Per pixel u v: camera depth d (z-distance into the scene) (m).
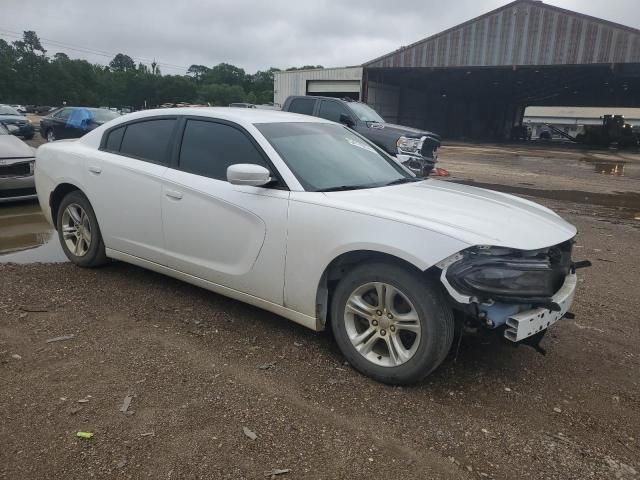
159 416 2.85
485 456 2.67
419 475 2.51
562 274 3.42
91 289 4.68
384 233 3.14
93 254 5.03
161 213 4.29
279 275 3.63
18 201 8.48
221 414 2.90
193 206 4.05
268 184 3.71
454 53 36.19
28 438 2.64
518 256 3.03
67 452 2.54
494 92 55.78
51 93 103.12
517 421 2.99
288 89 42.84
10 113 23.56
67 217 5.27
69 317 4.08
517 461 2.65
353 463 2.57
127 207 4.57
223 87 94.12
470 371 3.54
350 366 3.51
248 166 3.54
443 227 3.03
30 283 4.75
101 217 4.84
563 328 4.32
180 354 3.56
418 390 3.27
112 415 2.84
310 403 3.06
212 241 3.98
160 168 4.35
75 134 20.41
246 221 3.75
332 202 3.43
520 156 27.62
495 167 20.12
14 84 100.94
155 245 4.44
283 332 3.97
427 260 2.96
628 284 5.53
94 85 109.25
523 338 3.02
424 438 2.79
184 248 4.20
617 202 11.70
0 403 2.91
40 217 7.71
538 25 33.06
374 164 4.35
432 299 3.05
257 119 4.17
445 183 4.40
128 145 4.73
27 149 8.41
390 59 38.50
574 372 3.59
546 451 2.73
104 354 3.51
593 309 4.77
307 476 2.46
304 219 3.47
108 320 4.05
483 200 3.79
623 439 2.87
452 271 2.90
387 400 3.13
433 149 11.94
